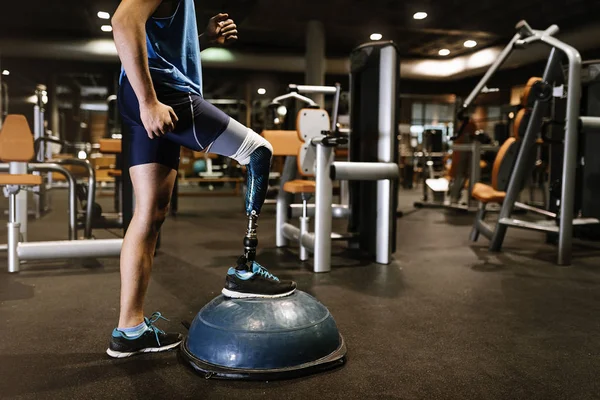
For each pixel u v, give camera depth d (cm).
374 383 138
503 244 384
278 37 1114
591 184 396
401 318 198
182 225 491
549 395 131
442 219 555
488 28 979
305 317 148
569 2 827
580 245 374
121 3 126
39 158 423
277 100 364
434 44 1168
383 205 303
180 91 140
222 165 1131
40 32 1012
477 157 602
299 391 132
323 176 280
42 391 132
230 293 155
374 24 961
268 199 631
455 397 130
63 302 218
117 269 284
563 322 194
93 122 1380
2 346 165
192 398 128
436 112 1942
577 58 295
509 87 1184
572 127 298
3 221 494
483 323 192
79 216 398
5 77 1490
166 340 161
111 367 148
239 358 139
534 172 720
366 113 327
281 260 318
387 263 306
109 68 1181
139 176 149
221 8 832
